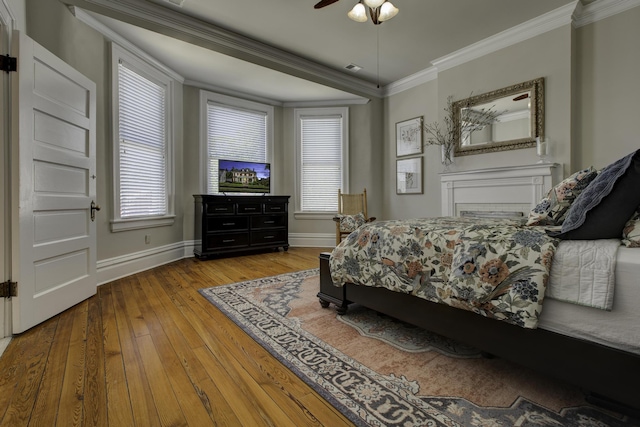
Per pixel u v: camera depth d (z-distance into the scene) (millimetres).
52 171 2195
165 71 4078
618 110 2955
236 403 1251
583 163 3166
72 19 2783
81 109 2498
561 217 1463
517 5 3045
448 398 1269
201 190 4672
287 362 1563
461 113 3980
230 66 4086
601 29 3037
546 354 1213
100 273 3068
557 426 1093
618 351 1050
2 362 1568
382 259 1838
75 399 1271
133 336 1871
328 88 4867
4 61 1875
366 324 2041
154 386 1364
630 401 1025
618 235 1178
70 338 1843
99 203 3115
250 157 5207
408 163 4922
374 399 1269
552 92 3238
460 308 1442
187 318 2158
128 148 3549
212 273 3500
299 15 3137
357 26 3361
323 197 5516
